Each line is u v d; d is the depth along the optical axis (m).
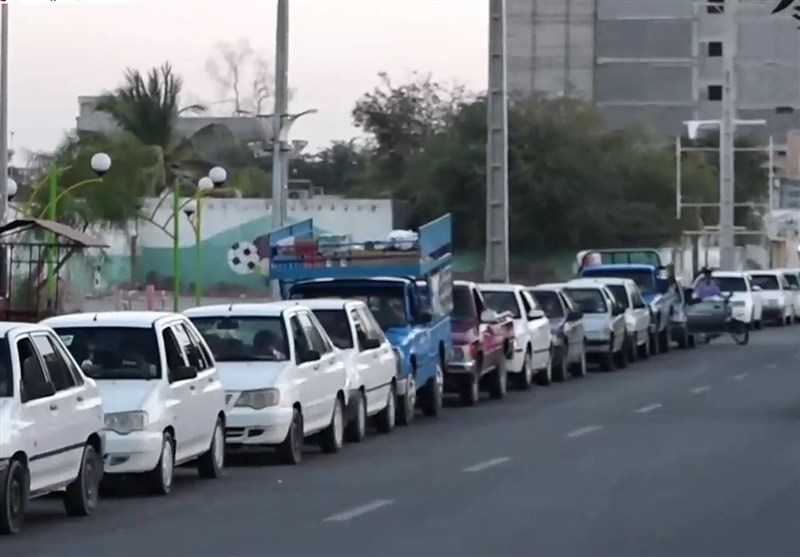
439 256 71.38
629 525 35.97
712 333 131.12
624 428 62.16
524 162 171.62
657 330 118.25
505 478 45.81
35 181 138.00
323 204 164.25
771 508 38.81
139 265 161.38
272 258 70.25
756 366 103.88
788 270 187.25
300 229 76.12
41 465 35.66
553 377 93.00
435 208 171.75
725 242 168.25
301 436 51.16
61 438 36.66
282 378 50.16
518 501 40.50
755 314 157.88
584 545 33.00
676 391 83.12
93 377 42.66
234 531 35.62
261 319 52.38
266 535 34.91
